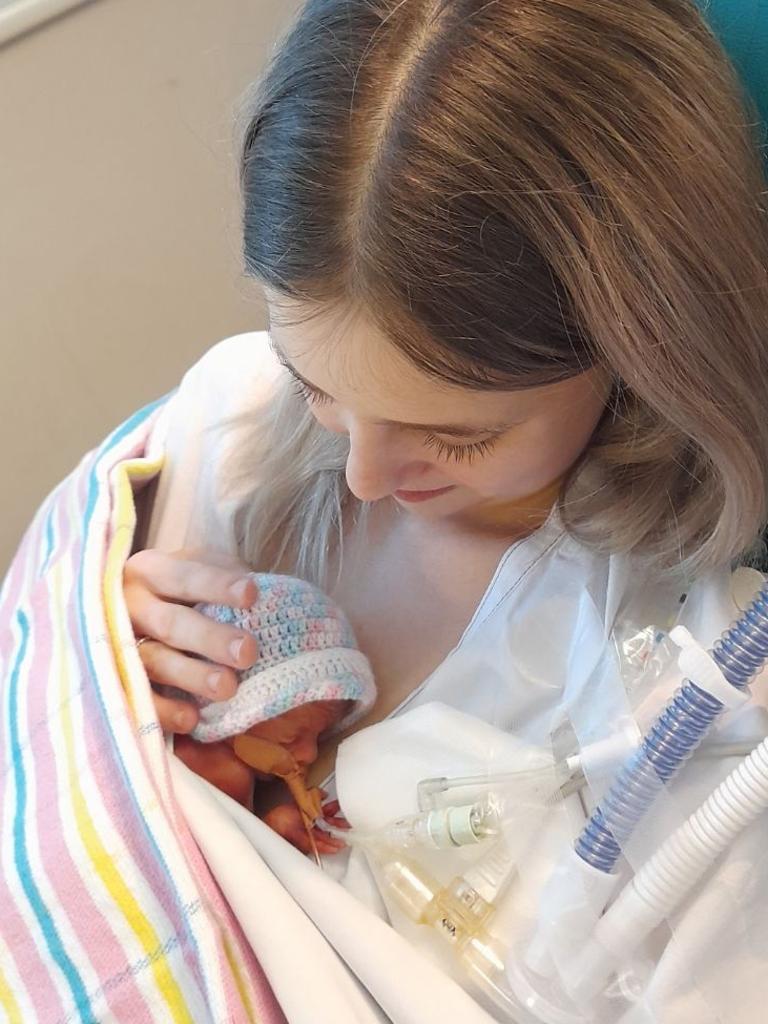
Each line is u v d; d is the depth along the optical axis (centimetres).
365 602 71
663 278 42
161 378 125
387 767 60
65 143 107
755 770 44
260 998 55
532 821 54
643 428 55
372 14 42
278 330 48
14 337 112
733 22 50
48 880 58
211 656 63
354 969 53
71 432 121
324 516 73
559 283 42
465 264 40
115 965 56
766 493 51
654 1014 47
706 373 45
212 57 110
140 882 57
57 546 79
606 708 52
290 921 54
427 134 39
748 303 45
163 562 69
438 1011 50
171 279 120
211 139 111
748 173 44
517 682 61
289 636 62
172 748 63
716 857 47
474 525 68
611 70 40
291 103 43
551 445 51
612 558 59
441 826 55
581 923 49
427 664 67
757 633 46
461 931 54
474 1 40
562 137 39
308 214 43
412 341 42
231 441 77
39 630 71
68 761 61
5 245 107
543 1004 50
